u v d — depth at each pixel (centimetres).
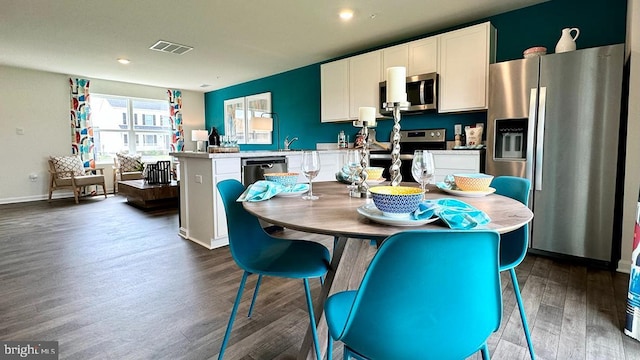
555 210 266
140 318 184
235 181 166
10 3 307
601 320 179
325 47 447
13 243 327
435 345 75
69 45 433
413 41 371
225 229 317
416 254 66
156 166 552
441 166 330
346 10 327
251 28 373
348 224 96
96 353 153
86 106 632
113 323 179
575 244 261
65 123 617
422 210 99
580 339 162
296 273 132
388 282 70
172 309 195
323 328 138
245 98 679
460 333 75
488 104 298
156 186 527
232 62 522
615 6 286
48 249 309
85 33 388
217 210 309
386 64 396
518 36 333
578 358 149
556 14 312
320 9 324
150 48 447
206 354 153
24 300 206
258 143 657
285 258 148
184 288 224
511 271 153
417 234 64
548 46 318
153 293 216
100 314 189
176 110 752
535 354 151
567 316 183
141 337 166
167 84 702
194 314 189
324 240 344
